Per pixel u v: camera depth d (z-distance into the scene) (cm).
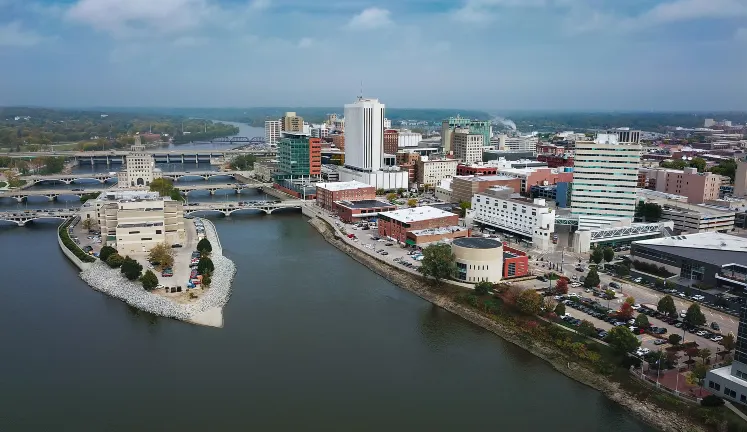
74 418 16550
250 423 16288
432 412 17012
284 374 19212
